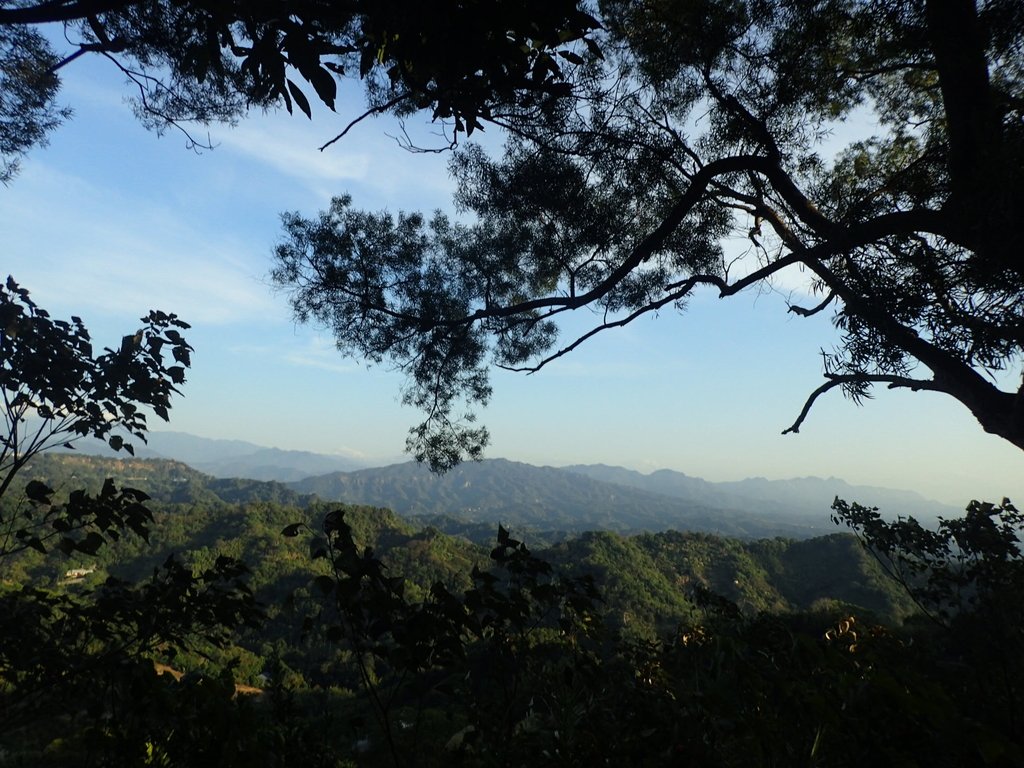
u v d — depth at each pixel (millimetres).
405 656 1670
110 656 1952
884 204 3586
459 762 1931
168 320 2709
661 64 4543
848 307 3225
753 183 4438
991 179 2684
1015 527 3467
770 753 1477
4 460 2477
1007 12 3133
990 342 2836
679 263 4965
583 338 4590
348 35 3166
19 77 3695
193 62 2223
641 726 1652
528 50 2449
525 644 2145
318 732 2148
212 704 1583
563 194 4539
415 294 4938
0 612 2098
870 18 3840
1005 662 2758
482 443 5398
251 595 2258
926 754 1298
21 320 2424
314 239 4660
